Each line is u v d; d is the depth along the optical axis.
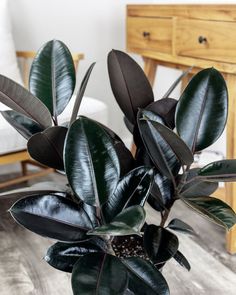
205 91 0.95
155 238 0.89
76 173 0.82
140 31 2.26
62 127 0.88
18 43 2.62
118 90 1.04
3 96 0.87
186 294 1.61
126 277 0.77
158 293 0.82
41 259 1.85
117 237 1.03
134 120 1.06
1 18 2.29
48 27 2.68
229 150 1.75
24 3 2.57
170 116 1.03
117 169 0.83
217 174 0.90
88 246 0.90
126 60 1.03
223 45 1.68
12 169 2.86
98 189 0.83
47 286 1.66
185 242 1.97
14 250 1.93
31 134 0.98
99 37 2.84
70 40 2.77
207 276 1.72
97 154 0.83
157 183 1.00
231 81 1.69
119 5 2.84
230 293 1.61
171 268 1.77
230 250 1.86
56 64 1.04
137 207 0.79
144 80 1.04
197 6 1.78
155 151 0.91
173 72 2.76
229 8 1.61
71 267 0.87
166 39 2.04
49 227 0.85
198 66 1.83
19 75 2.37
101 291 0.73
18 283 1.68
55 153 0.92
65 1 2.69
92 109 2.06
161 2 2.80
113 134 1.04
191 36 1.85
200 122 0.94
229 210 0.88
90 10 2.77
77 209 0.89
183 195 0.97
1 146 1.81
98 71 2.89
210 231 2.06
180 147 0.85
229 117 1.73
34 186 1.02
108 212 0.89
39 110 0.90
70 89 1.01
